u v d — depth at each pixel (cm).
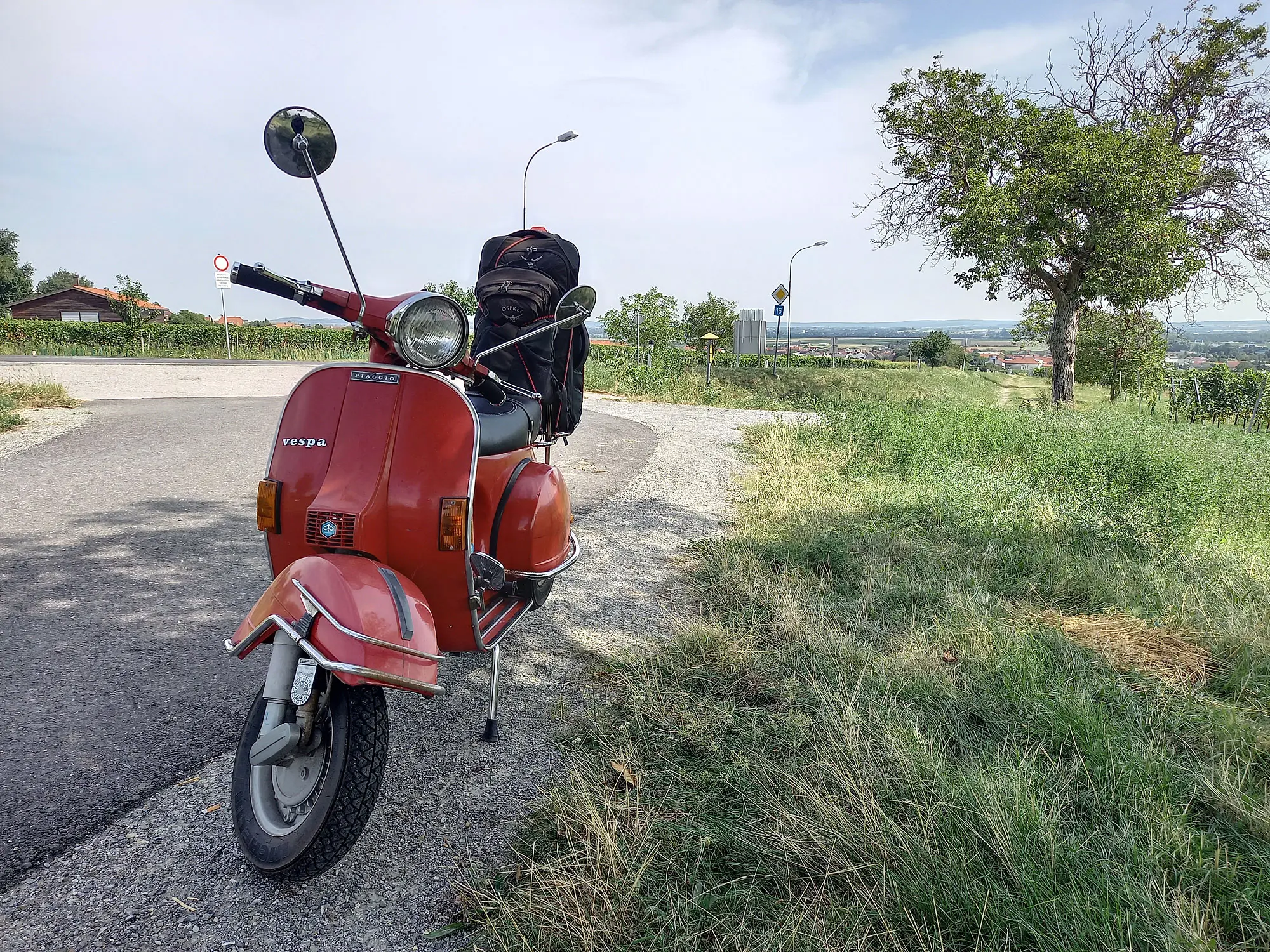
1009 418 1195
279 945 213
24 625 402
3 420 948
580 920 215
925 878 227
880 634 414
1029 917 212
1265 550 584
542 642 412
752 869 241
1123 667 378
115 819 259
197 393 1408
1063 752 303
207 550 530
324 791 221
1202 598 455
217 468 778
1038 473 830
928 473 830
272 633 238
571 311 397
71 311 5550
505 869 242
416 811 272
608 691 359
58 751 295
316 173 268
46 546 524
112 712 324
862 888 228
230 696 341
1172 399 2353
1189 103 2397
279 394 1443
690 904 224
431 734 321
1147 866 230
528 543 339
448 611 287
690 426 1343
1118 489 733
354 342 294
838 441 1047
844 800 265
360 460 272
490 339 412
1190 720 324
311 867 222
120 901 225
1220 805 268
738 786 279
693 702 342
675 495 774
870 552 544
